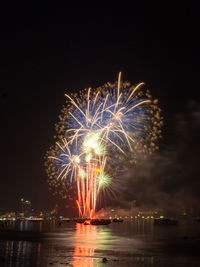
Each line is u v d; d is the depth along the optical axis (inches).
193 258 1689.2
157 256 1745.8
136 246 2159.2
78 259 1612.9
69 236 2933.1
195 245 2218.3
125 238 2721.5
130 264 1507.1
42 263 1494.8
